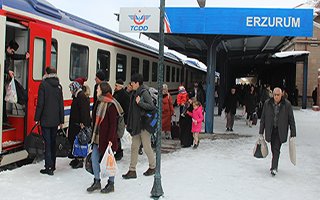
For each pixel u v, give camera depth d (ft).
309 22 35.73
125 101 27.43
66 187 20.92
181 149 33.12
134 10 31.30
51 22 27.91
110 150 19.66
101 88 19.90
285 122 24.39
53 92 22.57
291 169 26.84
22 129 24.13
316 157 31.27
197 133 33.50
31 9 25.07
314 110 80.79
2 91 21.68
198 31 37.06
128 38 48.32
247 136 41.88
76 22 33.14
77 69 32.71
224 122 55.93
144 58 53.52
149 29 25.29
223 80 65.77
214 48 43.06
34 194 19.53
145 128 22.94
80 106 23.85
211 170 25.84
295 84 95.45
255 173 25.46
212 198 20.03
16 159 23.65
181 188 21.57
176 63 79.77
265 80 125.59
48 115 22.40
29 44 24.25
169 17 37.29
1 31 21.48
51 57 28.12
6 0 22.26
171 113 37.91
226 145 35.68
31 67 24.47
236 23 36.58
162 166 26.58
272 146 24.95
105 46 38.63
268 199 20.17
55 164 24.89
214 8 36.83
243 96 66.33
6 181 21.30
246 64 94.43
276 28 36.04
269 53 62.18
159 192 19.72
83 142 23.90
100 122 19.76
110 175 19.66
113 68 40.88
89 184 21.59
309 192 21.57
